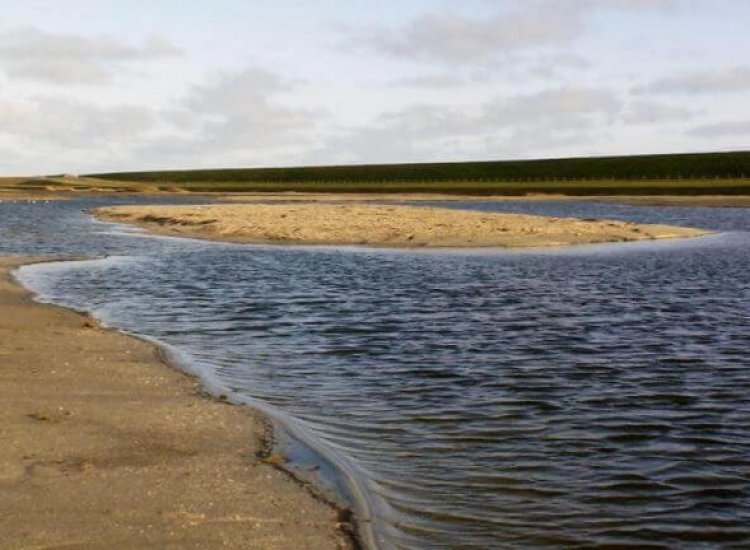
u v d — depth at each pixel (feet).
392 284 86.22
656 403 40.86
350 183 643.86
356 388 43.98
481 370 47.70
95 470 30.42
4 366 46.65
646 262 110.83
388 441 35.27
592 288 83.41
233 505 27.61
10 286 83.41
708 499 29.09
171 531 25.36
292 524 26.25
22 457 31.50
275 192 510.99
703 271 99.86
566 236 148.36
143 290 82.38
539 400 41.39
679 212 260.83
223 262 109.81
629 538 26.13
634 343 55.31
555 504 28.63
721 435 35.91
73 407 38.88
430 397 42.06
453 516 27.61
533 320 64.18
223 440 34.68
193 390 42.96
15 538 24.48
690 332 59.26
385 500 28.86
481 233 149.79
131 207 268.82
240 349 53.98
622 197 380.58
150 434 35.12
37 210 281.54
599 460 32.89
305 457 33.01
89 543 24.30
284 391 43.45
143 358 50.26
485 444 34.81
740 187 418.92
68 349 52.03
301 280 89.86
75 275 94.99
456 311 68.59
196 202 351.67
